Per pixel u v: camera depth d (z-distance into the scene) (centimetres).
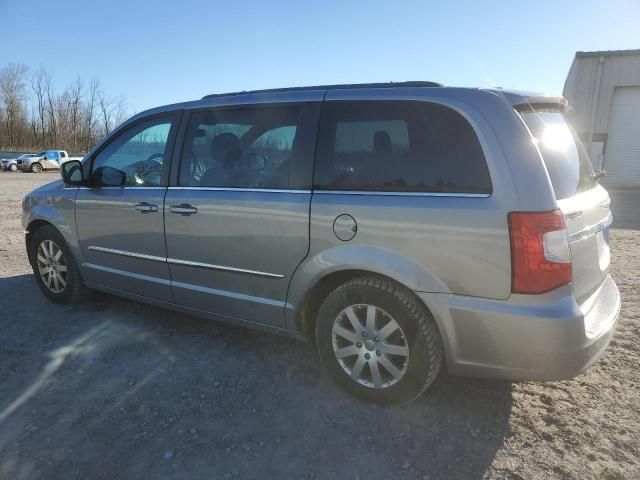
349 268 297
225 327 425
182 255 374
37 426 290
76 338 405
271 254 329
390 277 284
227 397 320
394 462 260
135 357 373
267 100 346
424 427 288
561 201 263
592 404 310
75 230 448
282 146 332
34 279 573
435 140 281
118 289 433
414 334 284
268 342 397
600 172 355
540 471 253
